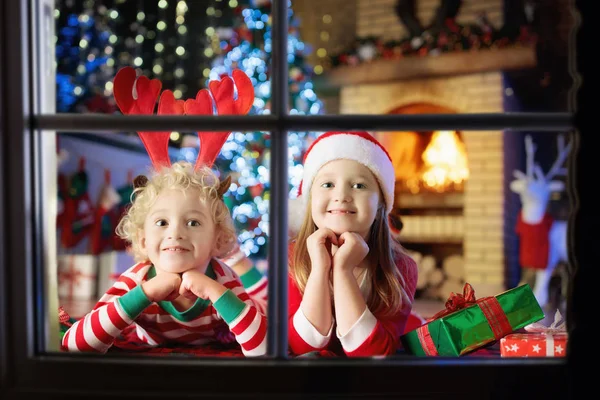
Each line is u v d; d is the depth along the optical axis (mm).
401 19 4629
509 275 4277
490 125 805
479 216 4383
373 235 1203
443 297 4105
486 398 790
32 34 835
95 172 3344
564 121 791
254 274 1511
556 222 3908
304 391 793
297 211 1304
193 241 1105
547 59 4289
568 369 785
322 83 4812
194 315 1147
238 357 820
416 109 4570
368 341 1026
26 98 821
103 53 3926
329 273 1122
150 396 800
